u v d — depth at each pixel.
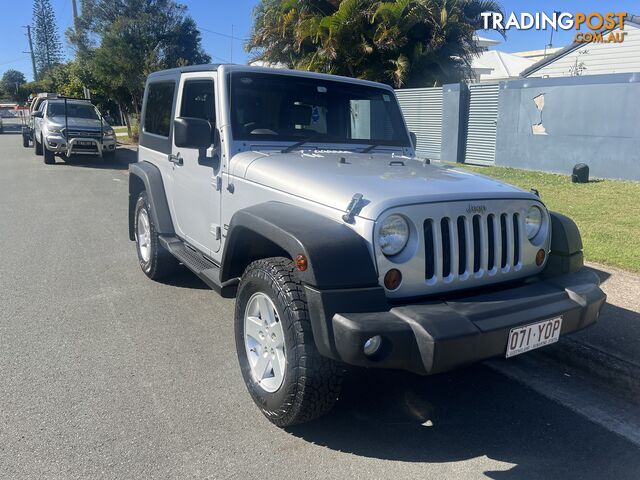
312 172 3.36
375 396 3.65
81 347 4.26
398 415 3.43
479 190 3.17
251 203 3.65
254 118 4.12
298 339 2.85
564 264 3.43
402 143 4.80
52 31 60.41
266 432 3.19
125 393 3.58
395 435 3.21
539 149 12.85
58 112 18.05
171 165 5.04
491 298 3.00
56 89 37.50
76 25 24.34
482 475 2.88
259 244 3.43
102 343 4.34
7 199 11.03
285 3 18.56
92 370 3.89
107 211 9.88
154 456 2.95
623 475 2.89
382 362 2.62
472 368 4.07
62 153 17.92
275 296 2.97
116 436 3.12
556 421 3.40
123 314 4.94
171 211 5.20
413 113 16.47
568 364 4.04
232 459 2.95
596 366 3.86
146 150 5.80
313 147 4.28
